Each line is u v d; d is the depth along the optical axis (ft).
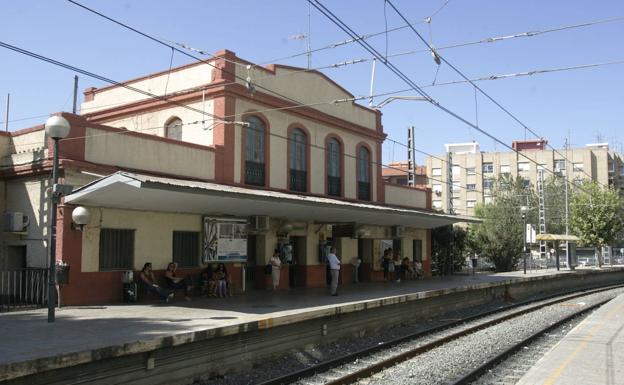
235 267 63.21
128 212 52.49
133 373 29.22
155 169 55.93
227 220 61.72
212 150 62.13
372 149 90.58
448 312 68.74
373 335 50.67
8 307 44.80
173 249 57.06
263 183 68.95
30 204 51.75
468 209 280.31
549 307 75.10
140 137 55.01
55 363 25.29
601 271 138.92
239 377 34.24
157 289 51.31
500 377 32.50
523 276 104.22
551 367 30.12
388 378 32.65
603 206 155.84
